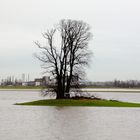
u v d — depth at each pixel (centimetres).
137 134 3531
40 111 6031
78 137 3328
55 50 7738
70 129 3850
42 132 3606
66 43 7781
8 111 6097
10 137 3291
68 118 4956
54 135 3428
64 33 7825
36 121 4572
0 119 4819
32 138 3247
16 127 3978
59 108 6656
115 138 3291
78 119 4838
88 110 6266
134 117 5191
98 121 4641
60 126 4091
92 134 3512
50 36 7731
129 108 6969
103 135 3459
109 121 4666
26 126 4069
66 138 3266
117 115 5456
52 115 5338
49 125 4169
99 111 6109
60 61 7756
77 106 7188
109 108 6856
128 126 4153
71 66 7806
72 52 7800
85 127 4025
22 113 5688
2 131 3666
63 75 7812
